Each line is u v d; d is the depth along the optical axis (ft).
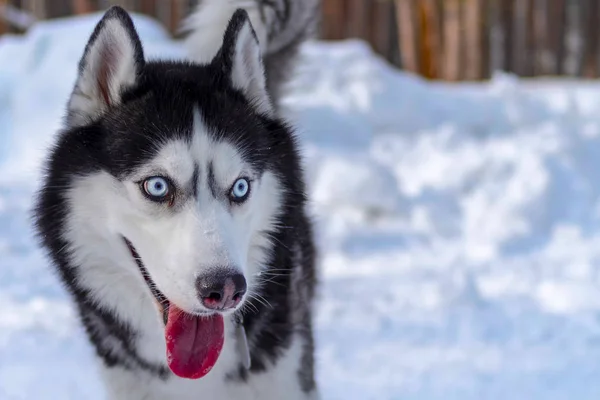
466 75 56.24
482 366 17.40
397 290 21.50
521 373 17.06
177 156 10.68
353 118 34.09
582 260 23.99
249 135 11.34
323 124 33.45
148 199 10.72
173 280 10.26
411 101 35.81
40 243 12.16
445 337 18.93
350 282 22.07
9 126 34.81
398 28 56.54
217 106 11.31
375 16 56.24
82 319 12.61
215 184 10.80
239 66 11.95
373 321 19.63
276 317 12.33
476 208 26.91
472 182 29.32
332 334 18.90
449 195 28.86
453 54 55.98
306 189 14.46
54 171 11.58
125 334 12.05
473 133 35.37
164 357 11.98
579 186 28.53
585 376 16.87
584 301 20.85
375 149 32.50
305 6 16.30
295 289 12.75
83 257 11.71
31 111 32.83
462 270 22.76
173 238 10.49
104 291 11.87
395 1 56.18
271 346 12.25
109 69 11.51
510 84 38.45
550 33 58.13
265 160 11.52
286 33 16.20
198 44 15.38
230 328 11.96
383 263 23.67
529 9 57.41
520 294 21.45
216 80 11.84
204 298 10.02
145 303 11.78
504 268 23.39
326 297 20.97
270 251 12.05
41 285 21.43
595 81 52.80
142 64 11.52
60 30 36.35
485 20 55.83
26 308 19.90
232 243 10.41
